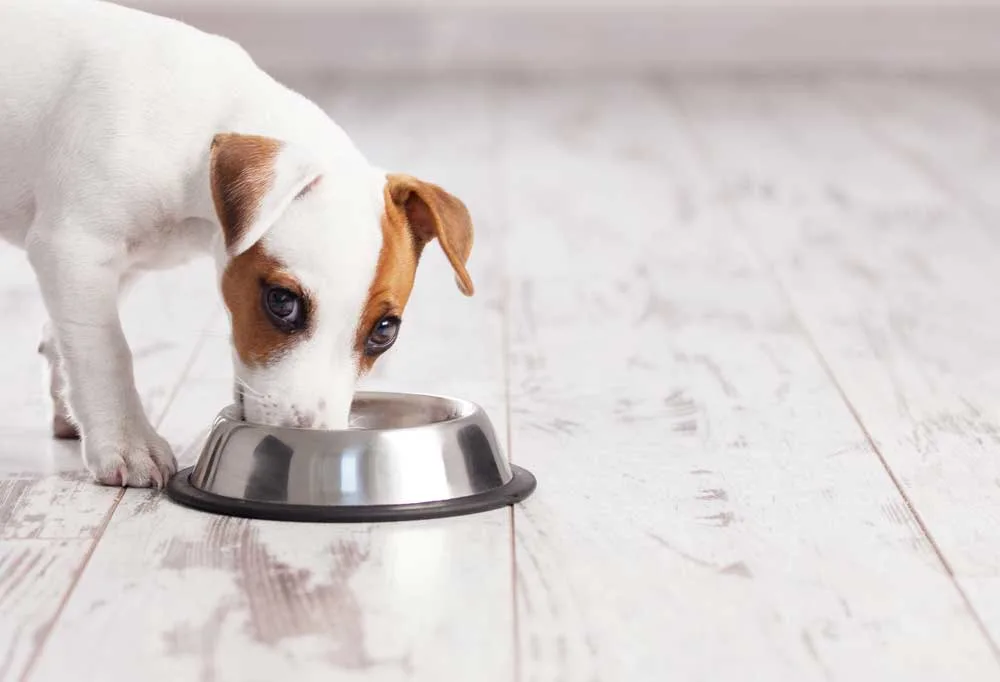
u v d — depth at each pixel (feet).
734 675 6.61
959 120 27.20
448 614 7.18
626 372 12.14
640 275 15.85
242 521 8.39
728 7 34.09
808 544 8.27
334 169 8.44
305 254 8.12
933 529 8.54
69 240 8.76
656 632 7.04
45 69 8.98
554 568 7.82
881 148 24.39
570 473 9.52
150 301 14.62
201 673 6.50
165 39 9.05
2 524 8.39
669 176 22.13
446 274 15.90
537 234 18.02
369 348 8.52
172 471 9.24
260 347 8.38
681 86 32.17
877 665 6.74
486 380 11.87
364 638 6.89
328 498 8.40
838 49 34.32
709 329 13.58
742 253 16.96
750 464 9.75
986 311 14.25
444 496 8.63
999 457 9.93
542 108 29.04
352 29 33.76
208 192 8.71
